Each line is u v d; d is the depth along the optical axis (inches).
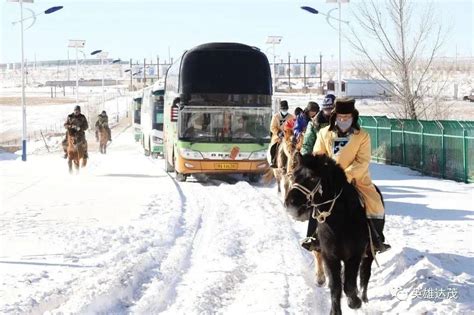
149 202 721.6
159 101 1487.5
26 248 478.9
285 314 334.3
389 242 506.0
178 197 765.9
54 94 4901.6
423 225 584.4
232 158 952.3
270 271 427.8
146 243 502.0
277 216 634.8
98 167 1206.9
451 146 940.6
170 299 367.6
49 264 430.6
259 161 957.2
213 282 393.7
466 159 898.1
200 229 581.9
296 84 4985.2
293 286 391.5
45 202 718.5
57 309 325.7
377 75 1779.0
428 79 1343.5
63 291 361.7
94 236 524.4
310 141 388.8
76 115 1048.8
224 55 956.6
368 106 2615.7
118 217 620.4
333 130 337.4
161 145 1471.5
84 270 415.2
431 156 1005.8
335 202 310.5
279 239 526.9
